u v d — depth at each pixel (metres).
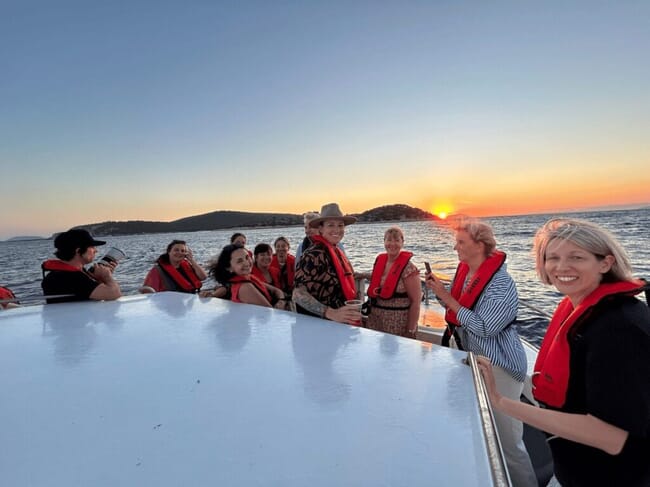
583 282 1.26
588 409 1.11
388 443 0.91
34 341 1.77
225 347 1.64
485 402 1.07
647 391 1.02
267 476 0.80
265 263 4.42
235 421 1.02
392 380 1.27
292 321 2.05
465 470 0.81
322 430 0.97
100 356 1.56
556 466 1.41
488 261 2.17
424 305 5.05
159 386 1.25
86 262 2.76
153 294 2.89
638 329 1.06
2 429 1.00
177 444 0.92
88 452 0.89
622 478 1.19
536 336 6.21
